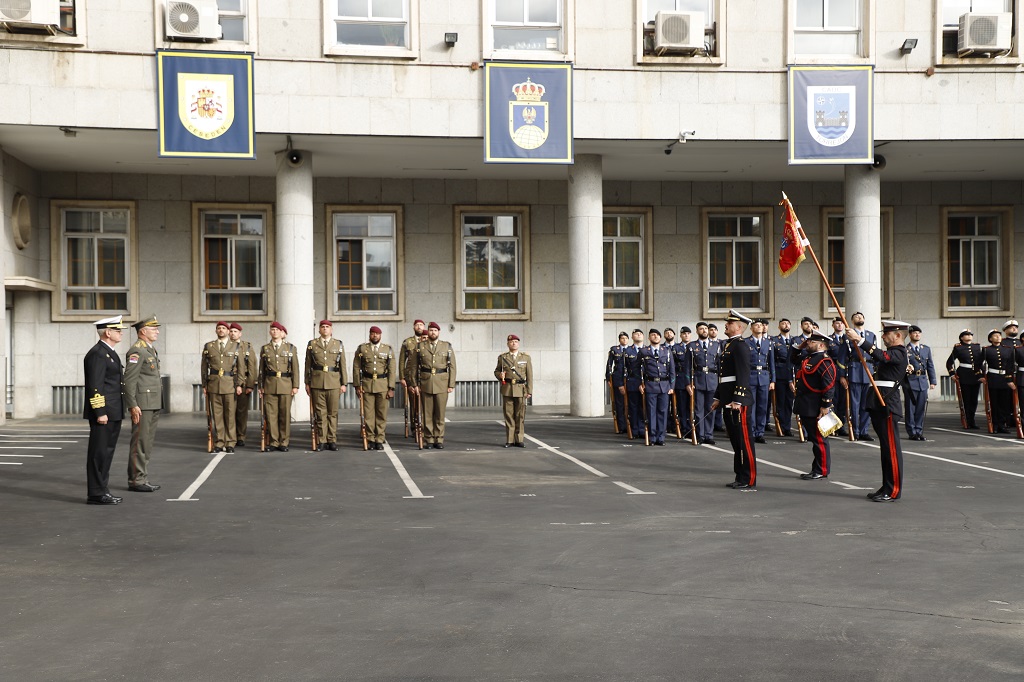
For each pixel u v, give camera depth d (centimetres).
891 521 1070
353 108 1992
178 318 2450
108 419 1190
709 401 1791
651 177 2567
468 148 2161
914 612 729
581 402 2233
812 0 2112
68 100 1895
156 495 1246
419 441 1708
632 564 872
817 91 2081
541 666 614
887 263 2680
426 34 2012
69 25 1920
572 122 2053
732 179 2611
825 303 2664
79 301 2430
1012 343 1914
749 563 876
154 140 2039
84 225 2430
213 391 1656
